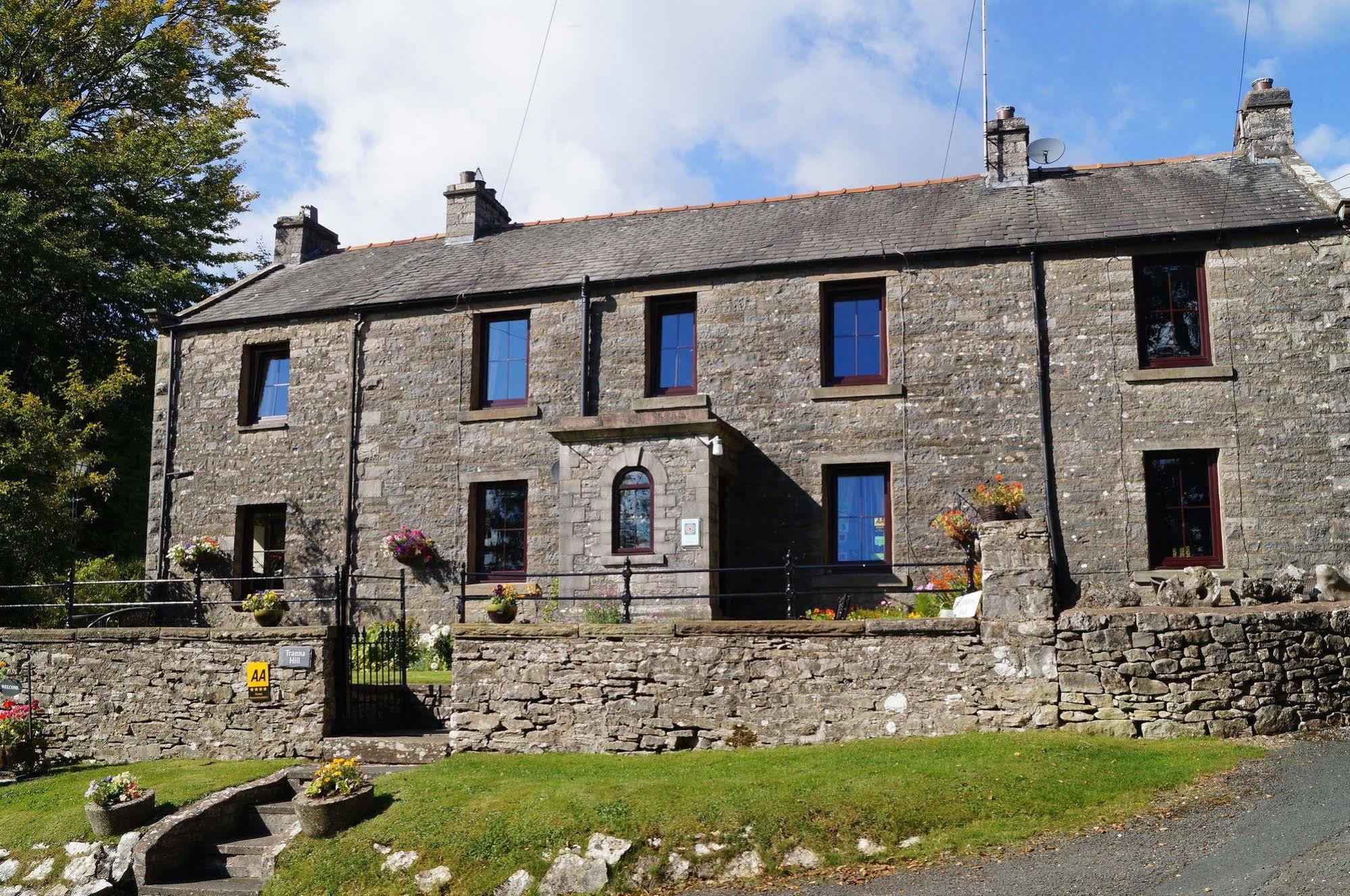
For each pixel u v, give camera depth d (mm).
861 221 17734
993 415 15633
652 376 17234
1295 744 10094
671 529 14961
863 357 16594
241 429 19016
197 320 19594
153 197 25891
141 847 10367
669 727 11844
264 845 10703
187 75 27891
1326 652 10727
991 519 14344
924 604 14523
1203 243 15352
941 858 8398
